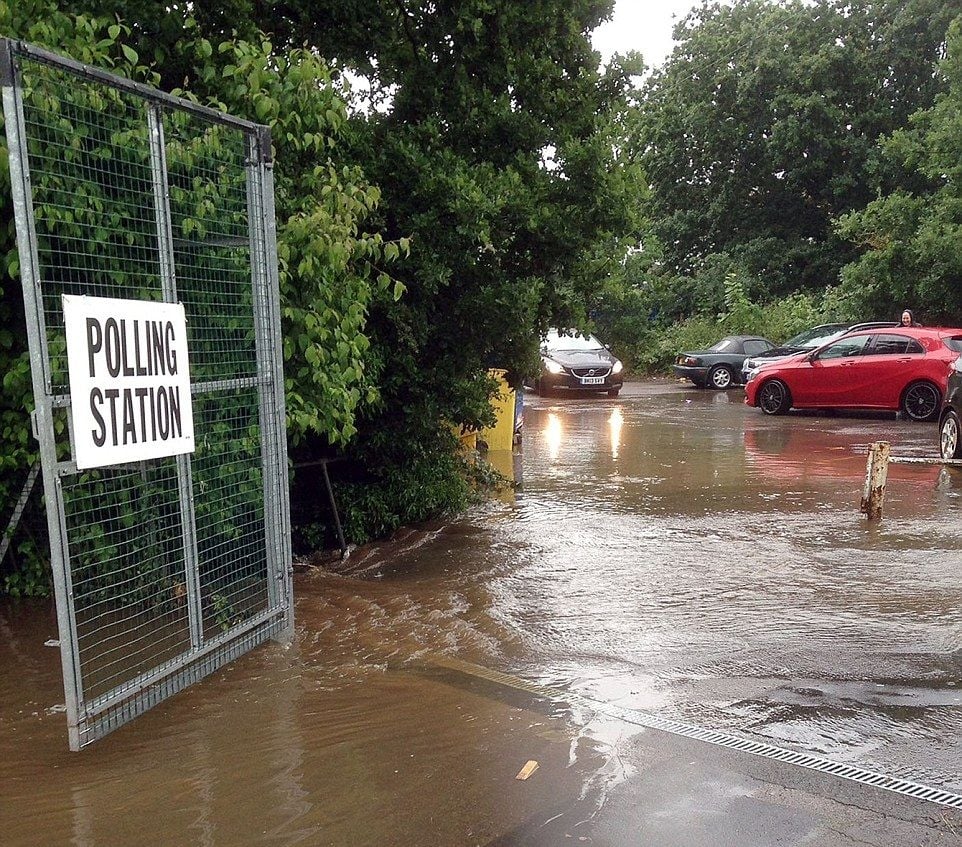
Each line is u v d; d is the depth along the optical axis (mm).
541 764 3592
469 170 7426
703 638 5191
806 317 29891
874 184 32188
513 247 8047
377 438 7852
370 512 7895
